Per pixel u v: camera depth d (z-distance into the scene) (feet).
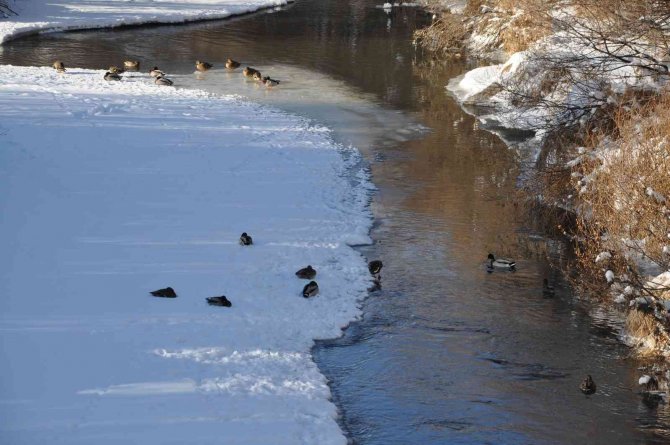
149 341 39.86
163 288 46.01
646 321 43.24
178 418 33.50
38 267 47.50
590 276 50.24
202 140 77.15
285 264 51.34
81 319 41.47
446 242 56.95
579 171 57.72
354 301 47.29
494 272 52.03
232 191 64.39
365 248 55.57
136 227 55.42
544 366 40.88
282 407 35.37
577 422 35.94
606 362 41.37
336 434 33.68
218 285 47.42
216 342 40.60
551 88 73.05
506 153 78.28
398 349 42.29
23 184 61.46
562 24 70.69
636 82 62.69
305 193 65.10
